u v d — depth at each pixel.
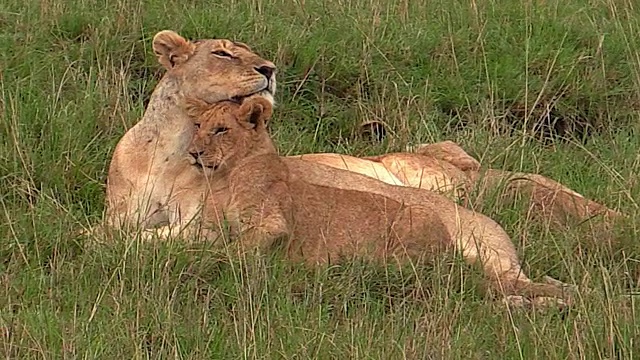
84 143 11.55
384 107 13.28
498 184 11.20
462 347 8.30
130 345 8.13
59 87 12.37
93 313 8.41
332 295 9.20
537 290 9.46
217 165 10.07
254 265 9.20
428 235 9.95
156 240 9.57
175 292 8.91
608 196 11.59
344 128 13.15
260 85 10.81
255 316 8.46
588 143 13.38
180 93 10.64
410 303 9.25
